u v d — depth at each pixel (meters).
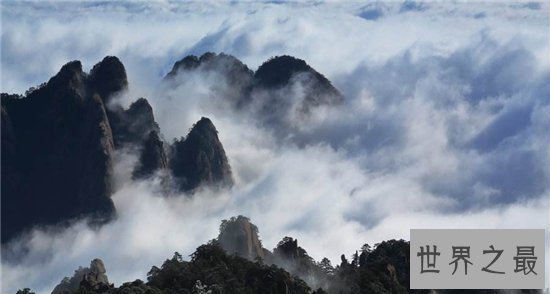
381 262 179.25
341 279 174.50
